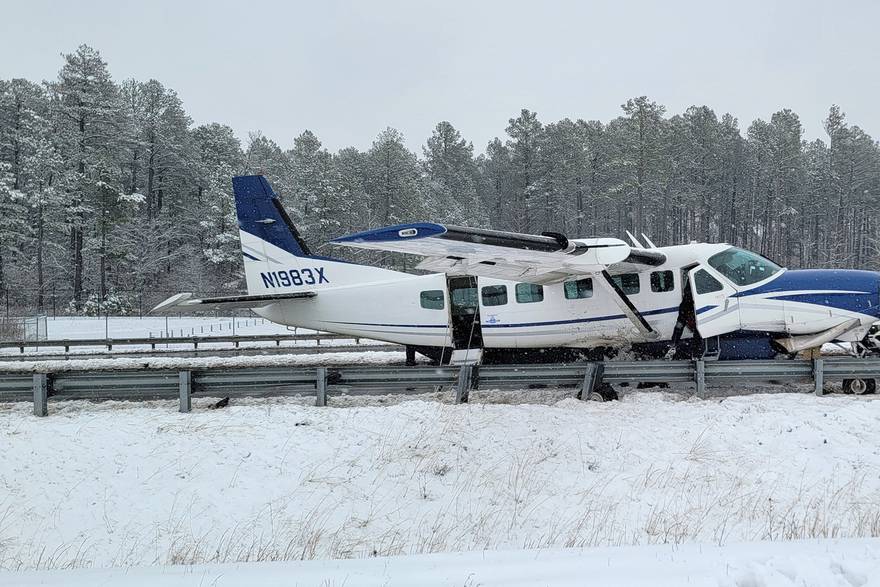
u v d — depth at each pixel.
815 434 7.85
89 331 30.56
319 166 51.59
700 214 61.22
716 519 6.21
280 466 7.67
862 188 61.66
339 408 9.50
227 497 7.09
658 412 9.00
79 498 7.11
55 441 8.34
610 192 47.97
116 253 47.34
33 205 44.47
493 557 4.71
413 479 7.37
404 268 50.41
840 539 4.99
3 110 54.78
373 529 6.41
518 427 8.57
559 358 12.23
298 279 13.68
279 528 6.45
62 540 6.39
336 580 4.21
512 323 11.99
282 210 13.79
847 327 10.19
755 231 65.25
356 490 7.16
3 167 46.41
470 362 12.20
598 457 7.78
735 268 10.84
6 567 5.79
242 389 9.70
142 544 6.25
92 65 46.25
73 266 50.88
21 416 9.52
